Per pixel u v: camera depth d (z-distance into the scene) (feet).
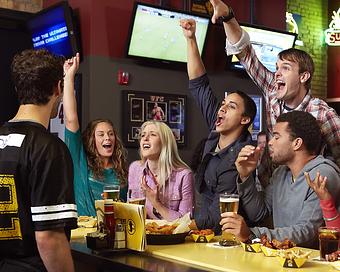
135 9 15.94
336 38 27.04
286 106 9.48
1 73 18.06
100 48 16.22
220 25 18.90
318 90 27.12
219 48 19.07
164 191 9.22
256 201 7.79
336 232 5.92
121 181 11.56
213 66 18.95
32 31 17.81
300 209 7.32
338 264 5.43
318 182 6.61
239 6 19.77
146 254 6.44
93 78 16.07
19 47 18.42
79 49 16.29
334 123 8.89
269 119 10.02
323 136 8.91
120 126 16.58
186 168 9.46
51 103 6.08
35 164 5.52
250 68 10.43
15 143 5.61
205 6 18.30
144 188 8.64
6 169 5.52
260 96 20.20
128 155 16.66
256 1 20.21
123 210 6.56
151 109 17.12
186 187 9.22
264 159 9.04
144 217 6.41
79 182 11.30
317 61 27.04
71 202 5.65
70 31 15.92
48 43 17.12
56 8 16.11
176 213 8.57
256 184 8.84
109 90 16.39
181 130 17.83
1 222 5.50
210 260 5.87
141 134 9.56
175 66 17.63
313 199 7.14
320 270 5.44
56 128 16.70
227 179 8.84
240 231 6.52
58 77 6.07
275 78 9.40
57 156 5.65
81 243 7.18
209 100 10.81
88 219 9.02
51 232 5.50
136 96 16.78
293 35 20.02
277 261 5.82
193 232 7.21
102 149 11.43
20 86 5.93
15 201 5.53
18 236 5.57
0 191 5.48
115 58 16.55
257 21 20.21
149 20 16.39
